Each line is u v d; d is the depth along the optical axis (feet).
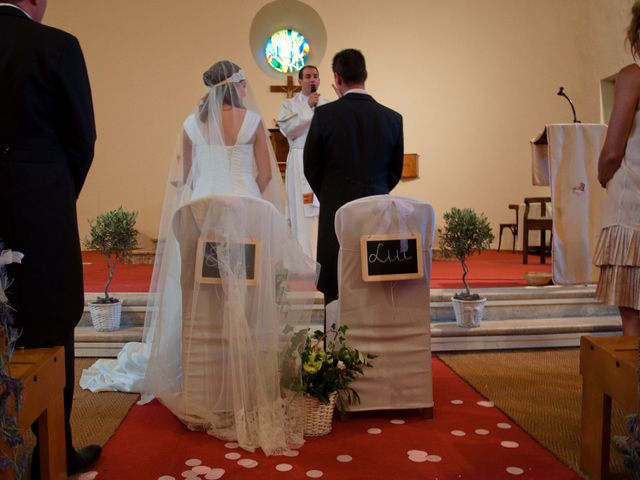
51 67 7.35
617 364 7.39
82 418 10.45
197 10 32.01
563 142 17.01
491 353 15.08
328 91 32.48
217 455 8.93
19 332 7.39
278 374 9.51
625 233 9.19
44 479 7.09
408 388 10.41
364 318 10.27
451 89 32.45
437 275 21.35
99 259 27.86
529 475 8.25
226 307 9.66
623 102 9.12
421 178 32.45
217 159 10.82
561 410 10.82
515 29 32.37
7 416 5.15
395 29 32.37
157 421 10.37
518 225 31.99
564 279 17.15
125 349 12.59
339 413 10.64
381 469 8.45
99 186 31.96
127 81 31.89
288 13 32.42
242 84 11.20
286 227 10.12
